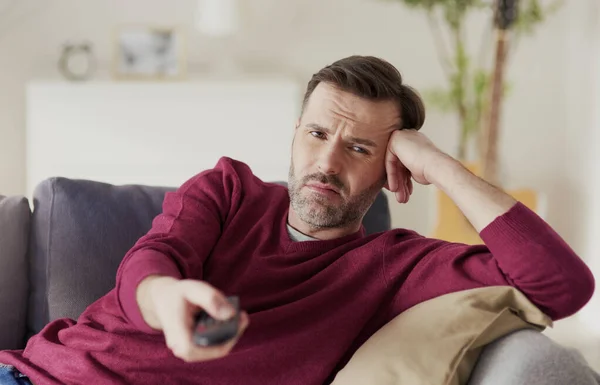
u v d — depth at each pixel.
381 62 1.56
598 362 2.92
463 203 1.39
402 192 1.57
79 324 1.50
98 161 3.26
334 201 1.51
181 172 3.29
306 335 1.42
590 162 3.49
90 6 3.60
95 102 3.23
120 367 1.39
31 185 3.25
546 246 1.32
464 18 3.72
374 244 1.51
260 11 3.67
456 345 1.31
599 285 3.32
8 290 1.73
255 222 1.58
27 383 1.46
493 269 1.38
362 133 1.50
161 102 3.25
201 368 1.39
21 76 3.59
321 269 1.51
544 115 3.80
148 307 1.17
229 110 3.27
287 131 3.29
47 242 1.75
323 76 1.54
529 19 3.56
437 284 1.43
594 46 3.43
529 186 3.83
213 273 1.49
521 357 1.25
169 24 3.64
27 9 3.56
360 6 3.70
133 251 1.35
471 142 3.75
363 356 1.36
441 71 3.75
